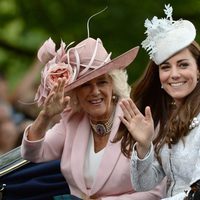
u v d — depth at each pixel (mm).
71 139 11156
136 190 10562
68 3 19078
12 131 14602
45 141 11164
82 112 11211
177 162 10422
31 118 15906
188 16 18312
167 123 10656
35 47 19469
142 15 18609
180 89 10398
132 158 10406
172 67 10422
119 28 18578
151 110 10844
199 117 10352
